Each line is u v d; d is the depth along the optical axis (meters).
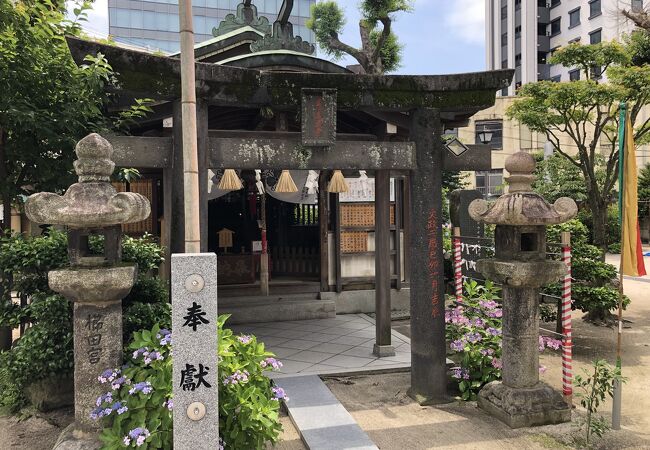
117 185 8.77
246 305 9.56
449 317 5.96
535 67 35.44
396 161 5.23
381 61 15.37
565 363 5.18
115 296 3.79
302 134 4.86
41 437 4.47
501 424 4.83
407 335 8.43
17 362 4.64
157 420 3.41
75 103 5.26
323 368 6.44
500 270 4.85
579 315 10.34
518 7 36.66
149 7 35.88
